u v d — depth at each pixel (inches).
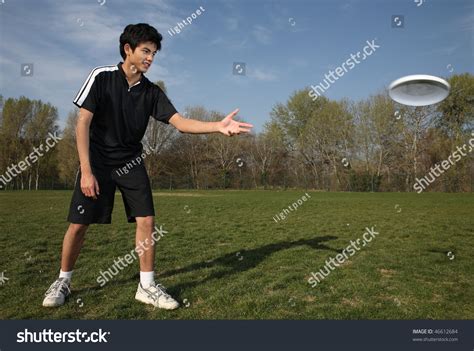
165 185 1669.5
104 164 138.0
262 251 231.9
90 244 252.5
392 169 1359.5
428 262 205.6
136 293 141.3
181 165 1726.1
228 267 190.4
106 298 143.5
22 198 758.5
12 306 135.3
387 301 143.3
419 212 483.8
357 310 133.8
